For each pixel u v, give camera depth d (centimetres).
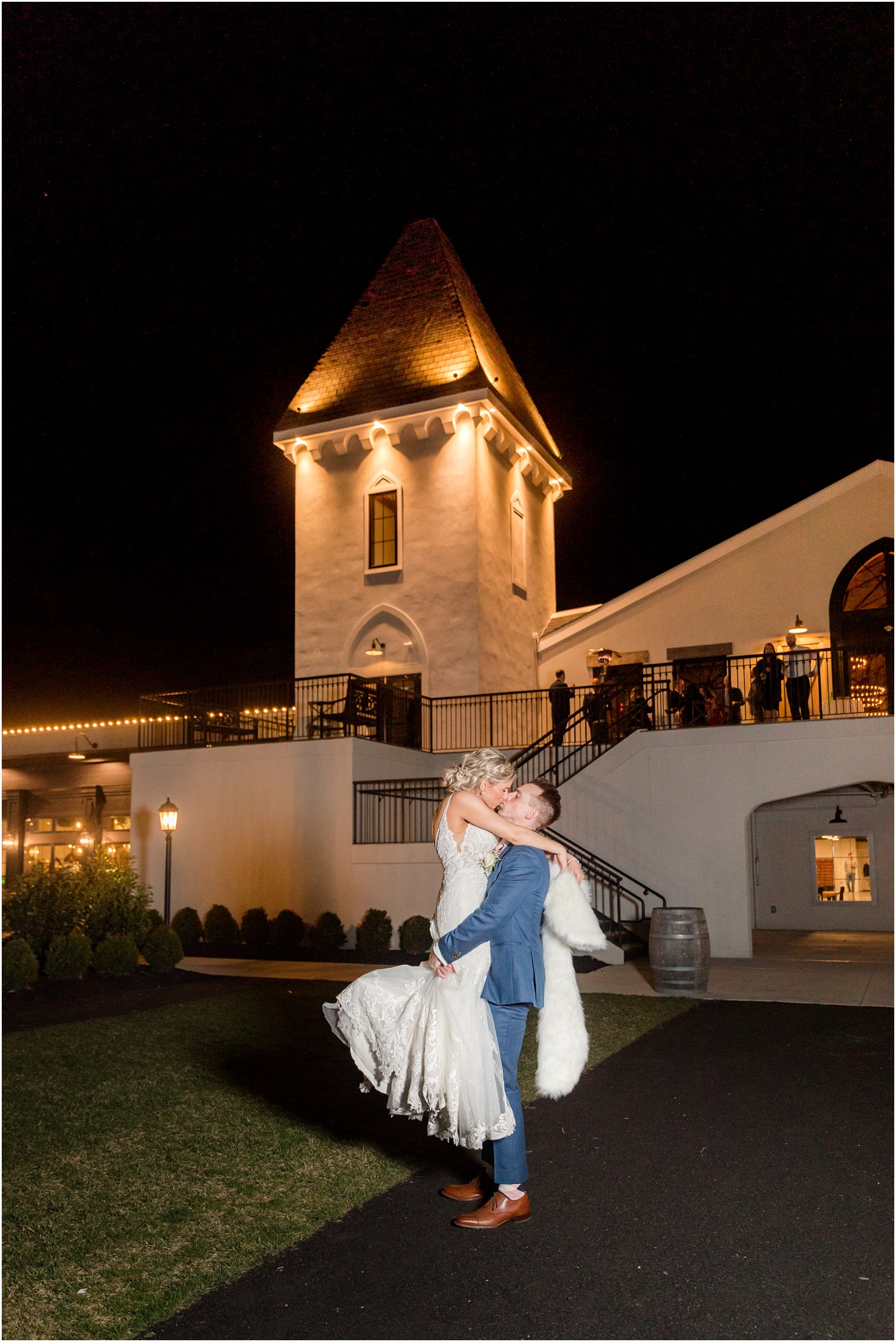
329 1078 685
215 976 1317
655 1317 326
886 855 2002
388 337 2220
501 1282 354
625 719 1798
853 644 1909
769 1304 336
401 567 2070
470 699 1953
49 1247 393
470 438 2045
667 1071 693
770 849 2095
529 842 419
